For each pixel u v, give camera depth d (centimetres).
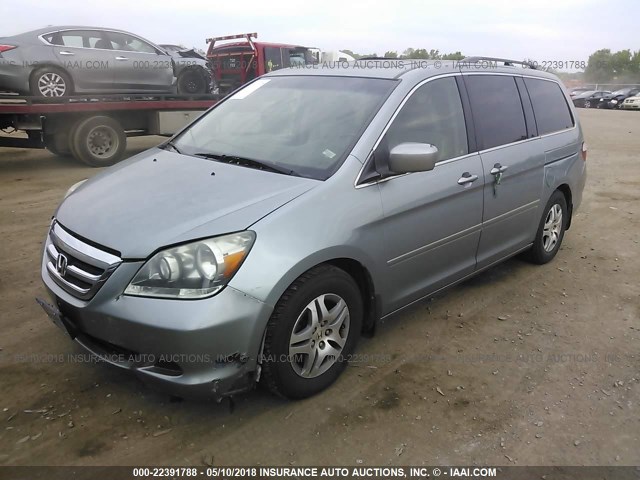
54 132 932
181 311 245
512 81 449
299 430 279
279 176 306
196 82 1148
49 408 288
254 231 262
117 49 1011
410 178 333
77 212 300
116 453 260
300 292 275
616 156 1184
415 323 392
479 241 400
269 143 345
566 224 526
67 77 946
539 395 314
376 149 319
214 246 254
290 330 275
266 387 286
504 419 293
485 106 408
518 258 519
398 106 339
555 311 418
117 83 1016
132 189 310
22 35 907
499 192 405
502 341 372
